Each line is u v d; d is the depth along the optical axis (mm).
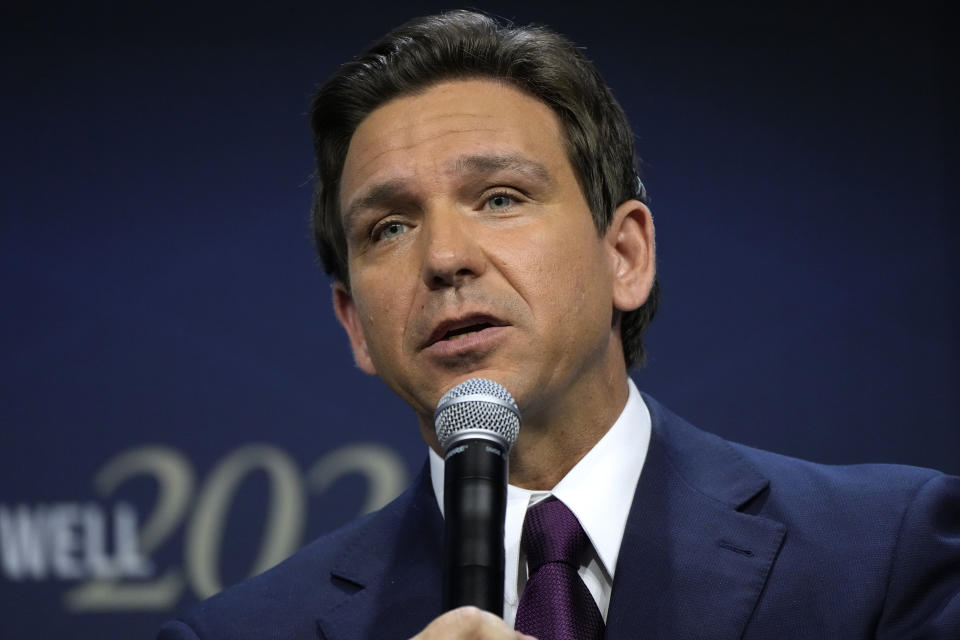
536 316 5211
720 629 5125
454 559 4055
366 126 5707
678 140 12172
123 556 11398
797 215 11961
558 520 5418
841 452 11523
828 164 12023
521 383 5164
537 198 5430
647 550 5387
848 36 12219
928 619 5137
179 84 12516
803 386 11641
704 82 12266
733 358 11695
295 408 11781
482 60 5656
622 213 5906
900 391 11578
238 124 12469
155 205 12234
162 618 11289
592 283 5469
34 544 11383
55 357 11820
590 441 5617
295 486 11609
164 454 11641
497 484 4191
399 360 5383
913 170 11930
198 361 11883
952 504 5531
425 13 12711
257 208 12297
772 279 11844
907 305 11719
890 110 12055
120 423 11695
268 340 11945
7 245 12047
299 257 12188
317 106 6047
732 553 5359
